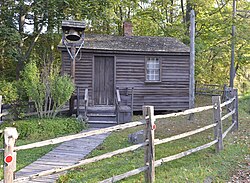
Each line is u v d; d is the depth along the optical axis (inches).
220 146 251.8
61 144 279.7
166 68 521.7
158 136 314.2
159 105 519.2
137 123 177.8
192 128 358.9
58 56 796.6
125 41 543.5
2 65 728.3
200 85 903.7
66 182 180.9
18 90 371.9
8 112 331.0
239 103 673.0
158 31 812.6
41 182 180.7
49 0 557.6
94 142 288.0
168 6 835.4
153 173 181.9
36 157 237.1
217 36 729.0
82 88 492.1
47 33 660.1
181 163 218.7
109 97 502.9
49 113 374.0
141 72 512.7
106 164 213.3
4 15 585.6
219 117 253.0
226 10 729.0
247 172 211.2
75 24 414.0
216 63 908.0
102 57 502.9
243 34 697.0
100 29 907.4
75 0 593.0
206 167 212.7
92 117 400.2
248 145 276.2
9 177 123.0
